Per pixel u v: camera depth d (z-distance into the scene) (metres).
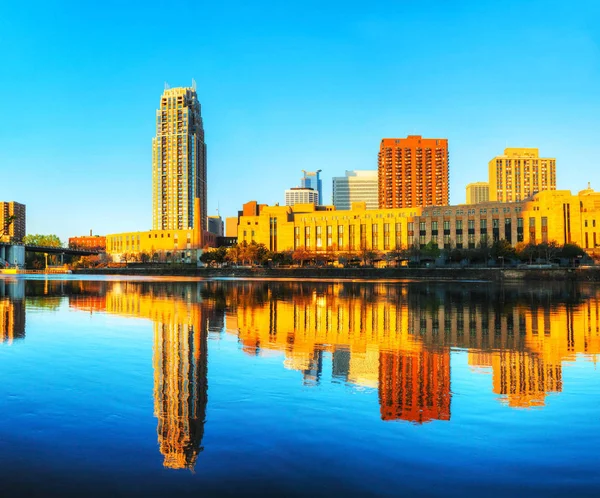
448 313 33.72
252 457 8.62
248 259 170.00
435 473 8.06
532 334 23.53
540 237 152.38
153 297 48.53
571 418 10.78
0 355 17.27
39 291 58.56
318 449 8.95
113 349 18.64
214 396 12.21
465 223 161.25
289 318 30.08
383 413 11.02
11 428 9.80
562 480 7.89
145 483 7.56
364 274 121.00
